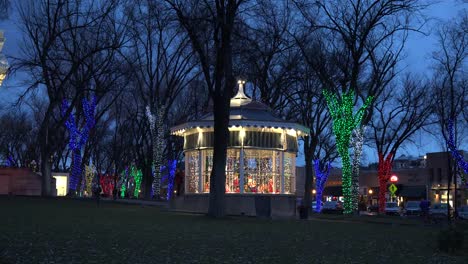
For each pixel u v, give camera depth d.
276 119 31.53
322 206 61.94
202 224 21.22
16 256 10.92
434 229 24.89
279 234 18.30
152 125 46.78
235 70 38.78
